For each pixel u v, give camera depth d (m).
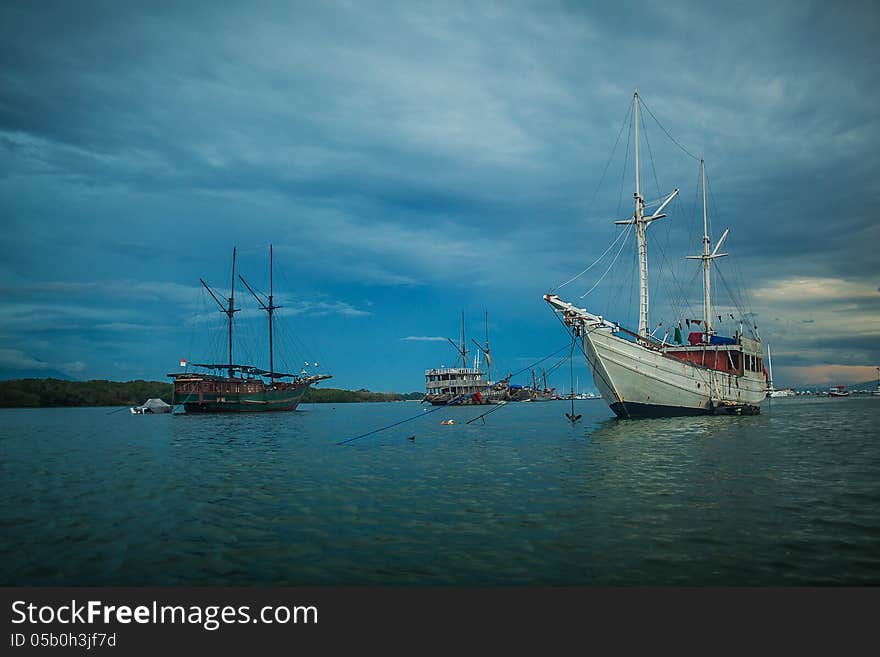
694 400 61.62
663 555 13.98
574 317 56.91
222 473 28.17
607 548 14.55
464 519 17.72
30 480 26.52
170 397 193.25
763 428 49.25
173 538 16.12
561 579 12.73
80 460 34.53
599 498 20.38
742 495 20.52
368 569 13.49
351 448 40.16
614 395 57.56
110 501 21.33
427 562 13.85
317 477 26.48
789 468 26.42
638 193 65.81
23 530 17.14
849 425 52.56
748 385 72.06
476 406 156.88
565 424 62.69
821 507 18.53
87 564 14.13
